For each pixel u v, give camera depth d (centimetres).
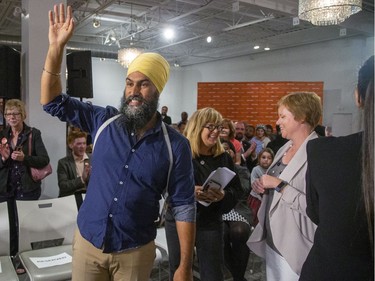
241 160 439
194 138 193
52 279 191
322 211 82
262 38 945
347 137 83
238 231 247
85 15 780
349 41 874
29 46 380
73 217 237
